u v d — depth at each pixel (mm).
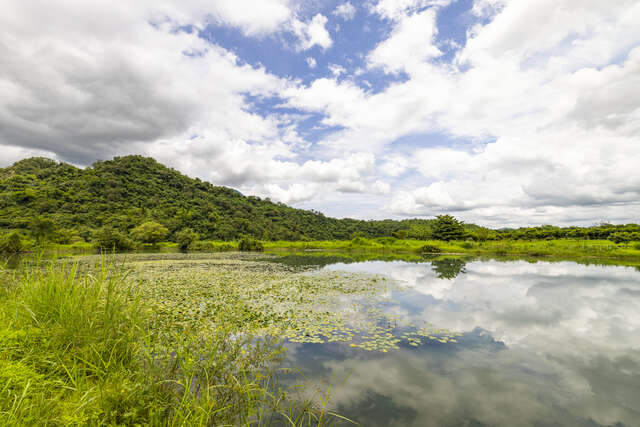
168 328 6645
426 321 9305
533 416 4613
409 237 73438
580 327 8922
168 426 3297
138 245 51875
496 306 11203
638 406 4902
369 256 37844
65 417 2762
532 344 7559
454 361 6523
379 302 11555
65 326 4191
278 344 7082
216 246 54188
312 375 5703
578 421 4488
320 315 9523
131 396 3318
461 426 4309
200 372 4430
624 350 7211
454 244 49844
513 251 38844
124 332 4559
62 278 4816
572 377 5867
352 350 6945
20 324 4086
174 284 14000
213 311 9297
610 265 25094
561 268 23094
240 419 4078
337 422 4305
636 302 11930
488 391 5316
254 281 15633
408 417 4504
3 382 2924
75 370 3572
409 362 6418
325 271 21031
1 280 5488
